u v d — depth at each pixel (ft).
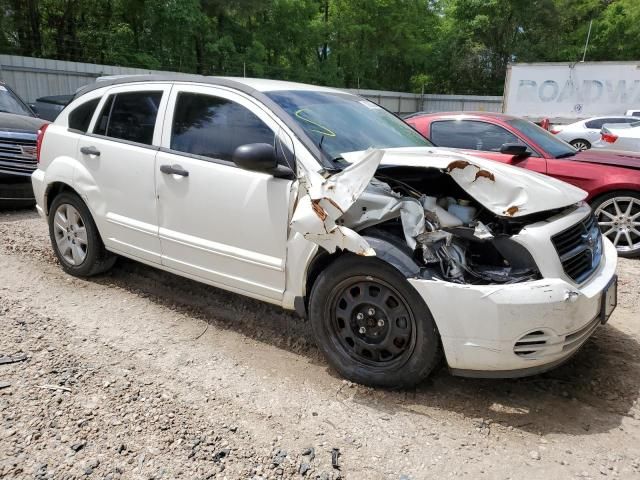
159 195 13.25
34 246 19.26
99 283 15.90
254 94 12.20
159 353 11.96
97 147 14.69
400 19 124.57
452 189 11.55
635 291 16.61
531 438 9.36
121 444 8.84
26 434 8.99
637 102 61.67
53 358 11.46
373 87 130.21
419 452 8.95
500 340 9.27
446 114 23.52
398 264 9.67
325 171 10.58
